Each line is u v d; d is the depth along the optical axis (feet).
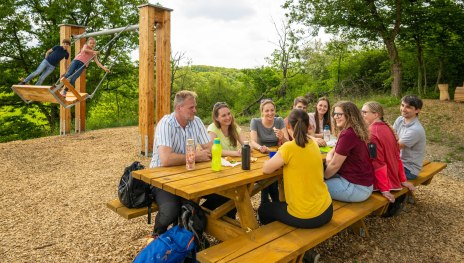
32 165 20.89
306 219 8.75
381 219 13.06
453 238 11.56
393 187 11.94
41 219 12.75
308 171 8.70
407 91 57.82
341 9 47.39
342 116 10.62
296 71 69.92
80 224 12.30
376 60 64.59
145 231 11.73
